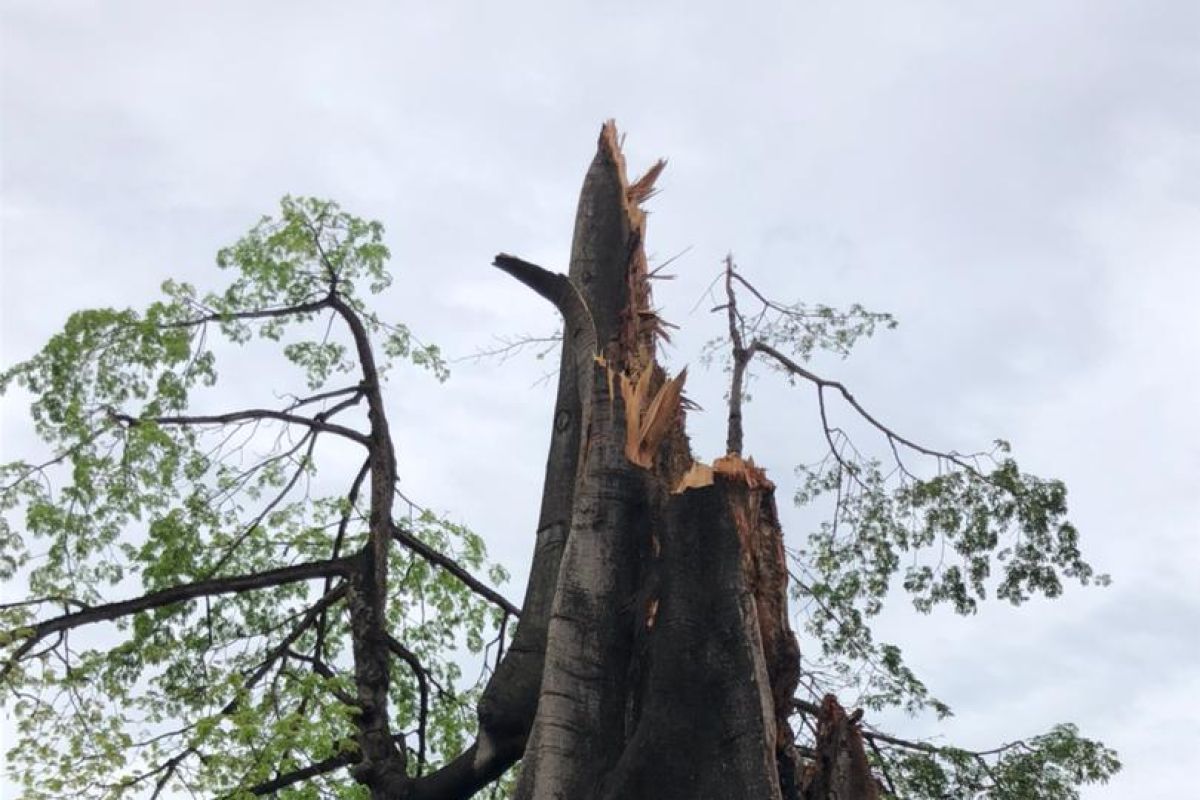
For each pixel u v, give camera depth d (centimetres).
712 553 804
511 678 943
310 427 1447
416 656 1549
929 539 1612
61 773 1117
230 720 1184
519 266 957
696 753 758
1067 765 1454
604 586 831
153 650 1381
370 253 1502
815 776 827
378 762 1218
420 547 1489
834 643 1519
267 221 1509
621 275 988
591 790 779
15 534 1381
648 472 859
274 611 1504
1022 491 1585
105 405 1434
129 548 1450
